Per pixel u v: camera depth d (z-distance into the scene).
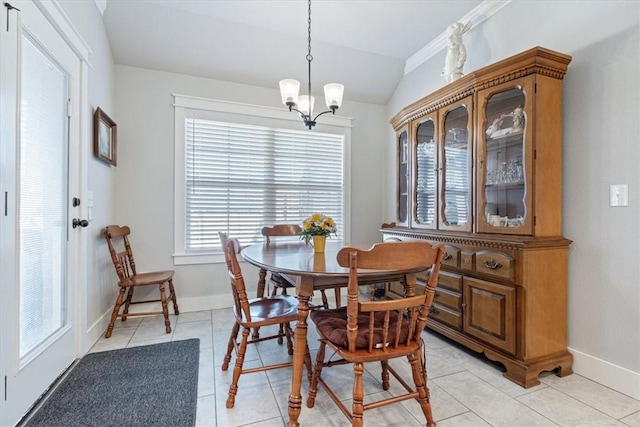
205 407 1.51
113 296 2.70
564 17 1.90
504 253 1.82
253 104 3.22
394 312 1.60
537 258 1.75
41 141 1.60
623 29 1.64
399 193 2.97
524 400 1.57
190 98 2.99
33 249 1.53
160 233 2.92
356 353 1.22
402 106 3.54
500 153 2.04
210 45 2.82
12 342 1.33
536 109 1.77
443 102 2.37
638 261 1.59
